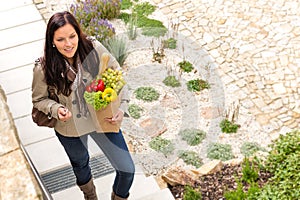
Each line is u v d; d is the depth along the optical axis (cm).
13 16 698
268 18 710
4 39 662
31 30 675
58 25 319
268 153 515
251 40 682
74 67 341
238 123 580
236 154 549
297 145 480
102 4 696
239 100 608
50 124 364
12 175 195
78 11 678
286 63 650
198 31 698
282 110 598
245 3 736
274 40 680
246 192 457
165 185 481
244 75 638
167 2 743
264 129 577
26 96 582
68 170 498
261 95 614
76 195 471
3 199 188
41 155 514
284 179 455
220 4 737
